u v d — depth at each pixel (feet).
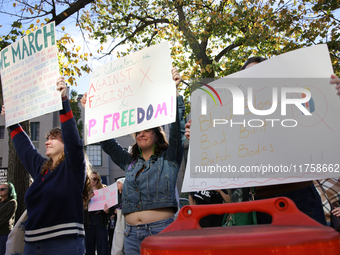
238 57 38.04
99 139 10.09
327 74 7.23
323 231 3.00
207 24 34.63
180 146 9.30
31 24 26.23
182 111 9.53
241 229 3.49
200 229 3.94
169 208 8.84
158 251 3.22
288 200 3.93
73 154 8.85
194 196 13.44
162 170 8.97
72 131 8.97
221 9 35.91
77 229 8.75
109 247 22.15
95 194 19.51
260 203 4.05
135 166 9.52
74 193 8.87
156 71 9.61
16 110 10.73
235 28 37.19
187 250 3.04
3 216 19.36
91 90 10.74
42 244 8.45
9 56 11.27
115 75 10.32
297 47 31.30
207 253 2.97
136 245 8.66
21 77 10.77
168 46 9.59
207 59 35.60
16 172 21.68
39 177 9.36
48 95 9.81
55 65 9.95
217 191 13.32
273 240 2.88
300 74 7.36
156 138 9.92
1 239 19.15
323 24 29.71
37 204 8.77
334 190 11.34
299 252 2.85
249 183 6.88
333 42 30.58
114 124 9.93
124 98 9.96
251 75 7.61
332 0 29.32
